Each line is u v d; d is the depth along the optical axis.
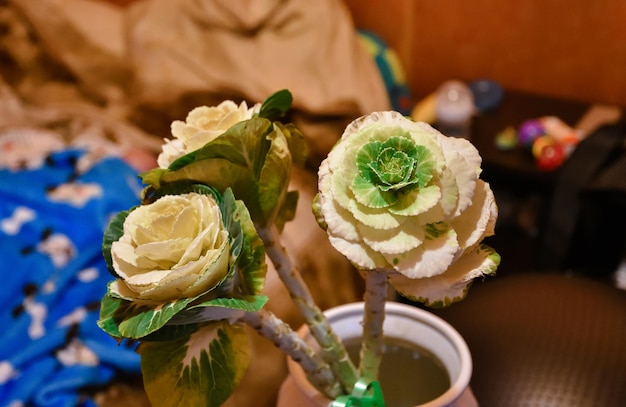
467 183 0.41
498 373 0.61
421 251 0.41
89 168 1.19
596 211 1.08
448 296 0.43
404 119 0.43
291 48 1.36
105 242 0.45
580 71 1.43
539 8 1.40
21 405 0.79
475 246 0.44
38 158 1.25
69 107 1.45
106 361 0.85
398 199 0.41
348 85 1.30
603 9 1.34
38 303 0.92
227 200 0.43
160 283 0.40
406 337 0.56
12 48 1.52
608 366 0.60
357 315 0.57
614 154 1.08
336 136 1.28
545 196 1.22
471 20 1.49
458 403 0.49
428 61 1.61
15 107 1.46
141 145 1.34
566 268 1.11
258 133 0.44
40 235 1.04
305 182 1.17
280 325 0.48
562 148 1.21
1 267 0.97
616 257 1.16
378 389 0.50
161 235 0.42
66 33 1.50
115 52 1.48
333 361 0.52
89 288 0.94
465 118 1.33
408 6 1.54
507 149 1.27
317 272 1.04
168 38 1.42
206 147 0.44
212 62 1.38
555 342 0.62
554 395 0.58
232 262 0.41
